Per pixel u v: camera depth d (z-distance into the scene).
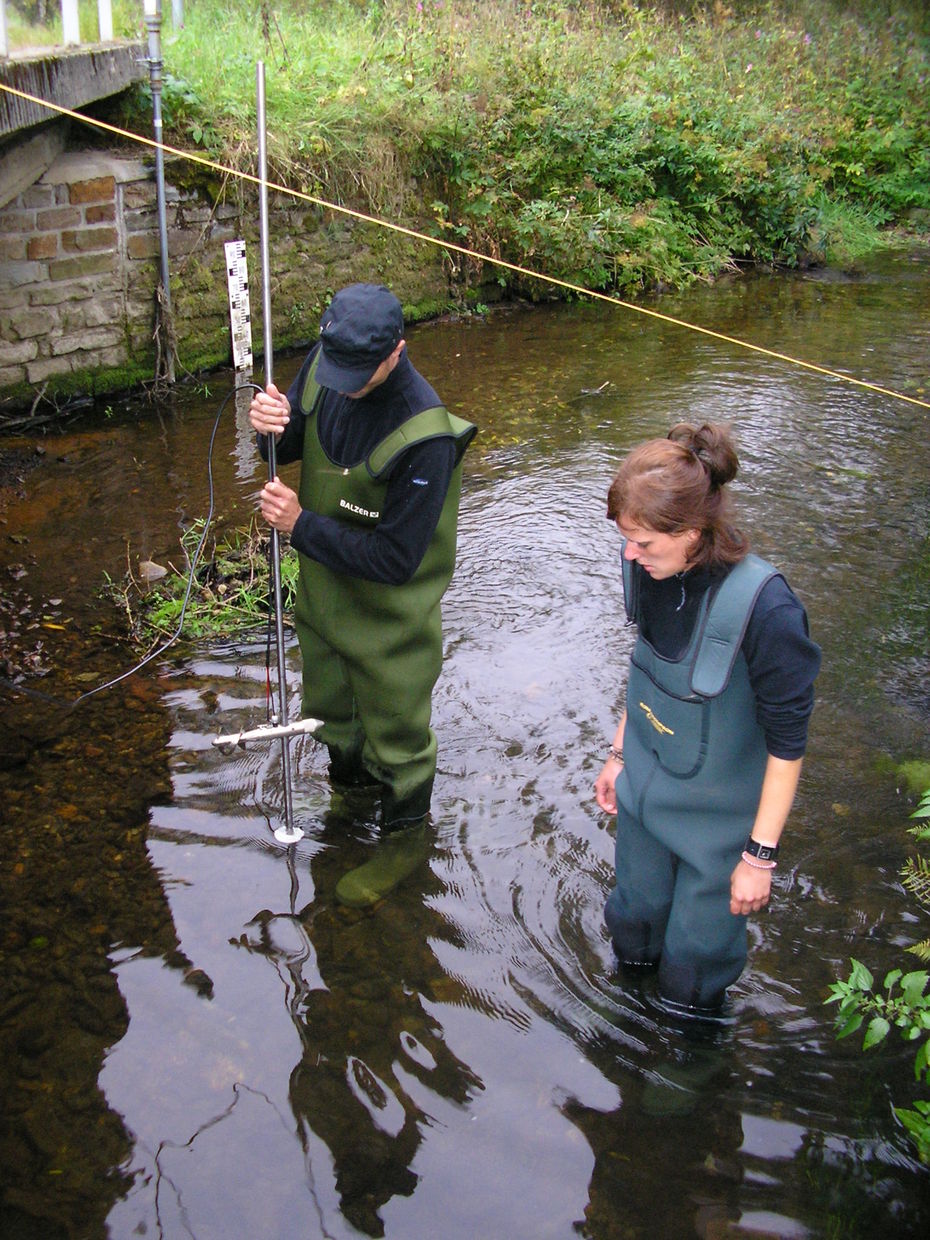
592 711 3.91
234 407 6.63
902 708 3.94
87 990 2.71
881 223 12.64
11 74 5.01
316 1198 2.24
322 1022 2.66
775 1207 2.25
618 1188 2.29
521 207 9.12
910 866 3.02
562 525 5.34
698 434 2.10
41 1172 2.26
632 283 9.67
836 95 13.46
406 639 3.01
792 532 5.25
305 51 8.20
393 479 2.74
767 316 9.09
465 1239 2.17
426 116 8.27
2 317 5.98
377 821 3.36
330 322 2.57
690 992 2.61
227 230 6.96
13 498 5.29
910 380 7.43
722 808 2.31
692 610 2.15
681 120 10.74
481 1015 2.70
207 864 3.15
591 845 3.29
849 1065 2.60
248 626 4.36
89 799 3.37
